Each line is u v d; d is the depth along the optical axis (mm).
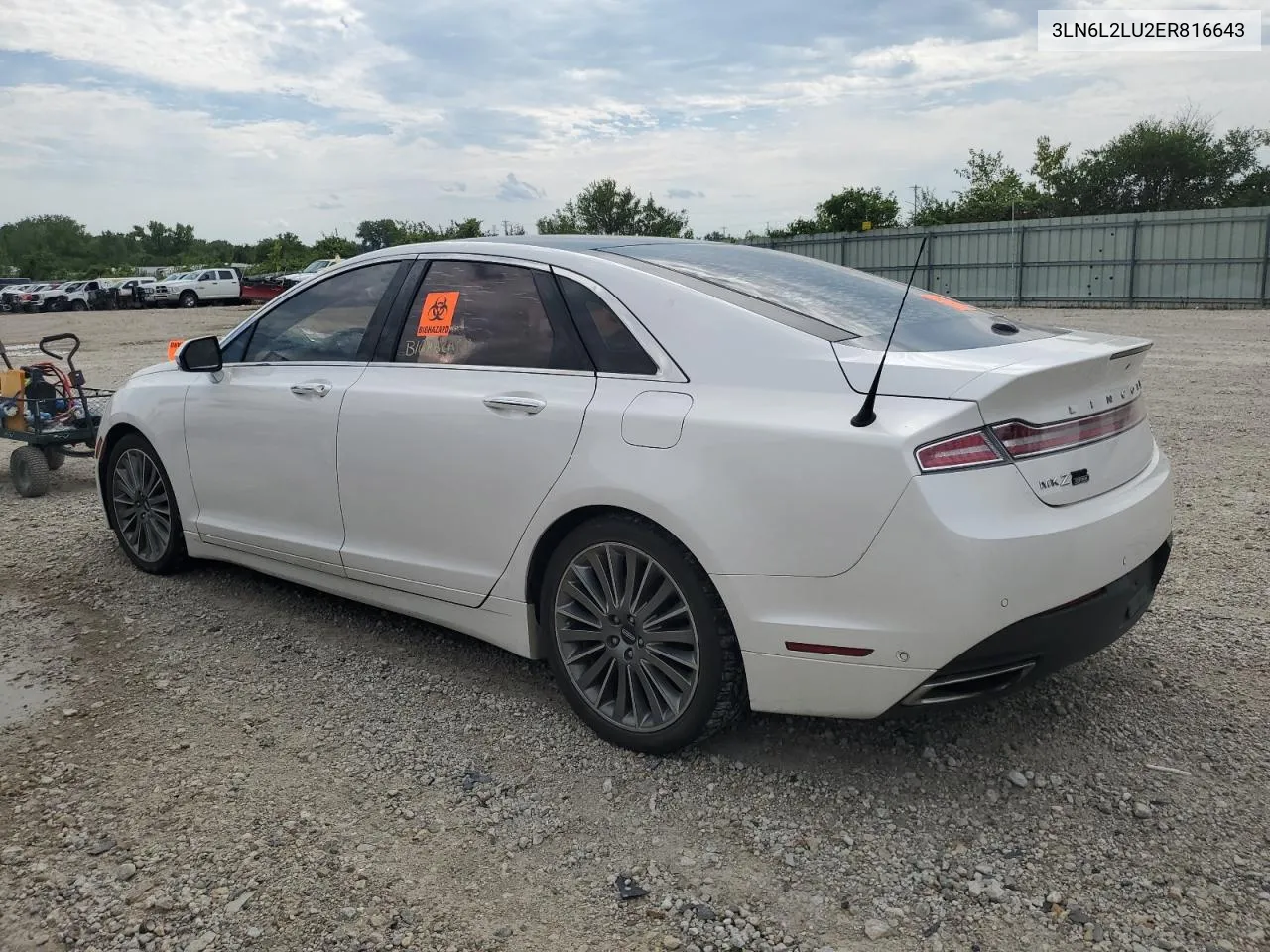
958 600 2611
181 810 2994
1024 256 29266
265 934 2455
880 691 2775
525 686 3805
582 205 48531
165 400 4793
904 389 2742
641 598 3174
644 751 3244
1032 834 2795
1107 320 22047
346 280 4215
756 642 2898
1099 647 2941
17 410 6945
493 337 3613
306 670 3980
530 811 2973
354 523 3982
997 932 2412
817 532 2754
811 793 3023
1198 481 6602
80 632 4406
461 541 3611
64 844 2830
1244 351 14891
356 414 3885
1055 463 2785
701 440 2941
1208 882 2566
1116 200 47000
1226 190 46125
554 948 2396
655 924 2475
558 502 3258
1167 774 3064
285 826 2906
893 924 2453
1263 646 3932
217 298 41562
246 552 4555
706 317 3121
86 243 110312
